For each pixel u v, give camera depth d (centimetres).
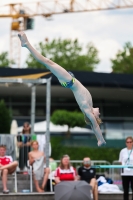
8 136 4225
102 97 8775
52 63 2130
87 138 7944
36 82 4294
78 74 7788
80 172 3909
